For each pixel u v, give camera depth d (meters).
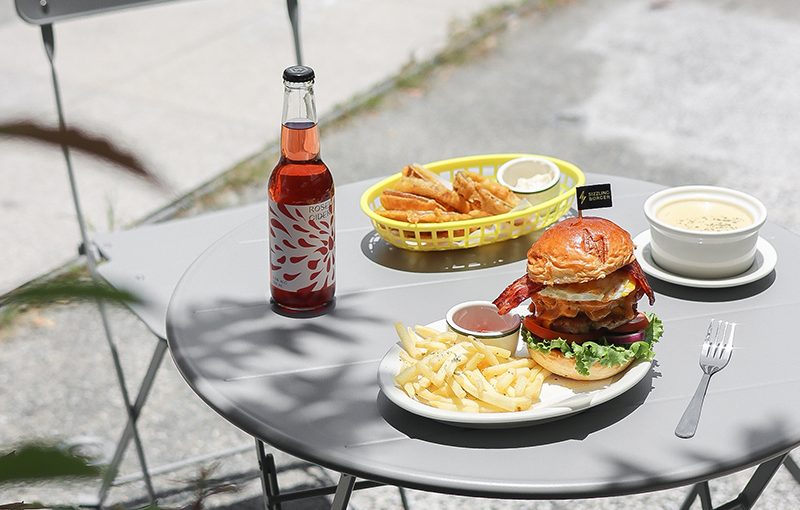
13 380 2.83
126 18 6.00
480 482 1.07
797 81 5.04
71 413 2.68
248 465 2.48
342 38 5.68
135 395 2.77
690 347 1.36
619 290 1.22
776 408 1.21
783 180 4.01
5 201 3.89
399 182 1.69
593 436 1.16
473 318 1.36
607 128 4.51
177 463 2.40
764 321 1.43
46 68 5.21
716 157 4.22
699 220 1.56
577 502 2.33
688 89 4.95
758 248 1.63
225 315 1.50
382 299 1.53
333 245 1.48
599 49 5.51
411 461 1.12
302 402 1.26
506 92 4.96
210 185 4.01
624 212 1.82
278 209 1.43
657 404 1.22
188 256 2.07
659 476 1.08
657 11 6.15
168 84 5.02
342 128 4.58
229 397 1.27
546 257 1.23
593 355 1.21
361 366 1.35
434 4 6.28
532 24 5.94
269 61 5.32
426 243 1.66
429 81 5.12
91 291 0.44
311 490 1.94
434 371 1.21
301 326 1.46
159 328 1.78
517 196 1.72
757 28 5.83
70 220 3.75
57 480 0.49
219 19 5.97
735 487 2.39
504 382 1.20
